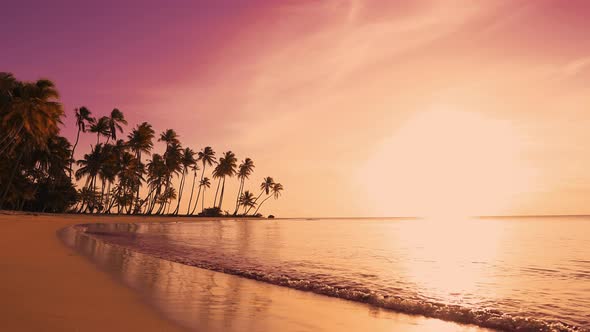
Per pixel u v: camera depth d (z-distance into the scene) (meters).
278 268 15.89
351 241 36.81
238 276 12.88
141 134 82.44
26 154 55.38
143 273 11.77
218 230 52.03
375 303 9.40
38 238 21.09
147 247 22.83
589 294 11.88
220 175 110.94
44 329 5.37
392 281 13.63
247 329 6.31
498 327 7.74
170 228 53.38
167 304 7.70
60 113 45.78
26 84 44.69
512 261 21.39
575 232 61.09
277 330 6.41
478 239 42.66
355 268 16.89
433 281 13.91
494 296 11.41
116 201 84.81
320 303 9.05
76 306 6.84
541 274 16.41
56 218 53.00
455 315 8.47
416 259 21.55
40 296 7.40
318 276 14.22
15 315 5.96
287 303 8.78
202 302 8.14
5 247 15.59
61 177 66.56
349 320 7.55
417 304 9.31
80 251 16.36
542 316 9.05
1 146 51.12
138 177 86.00
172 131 94.94
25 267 10.93
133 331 5.62
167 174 94.06
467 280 14.48
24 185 56.47
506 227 88.81
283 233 48.97
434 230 69.31
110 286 9.03
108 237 29.31
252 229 59.56
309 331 6.51
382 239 40.81
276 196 142.62
